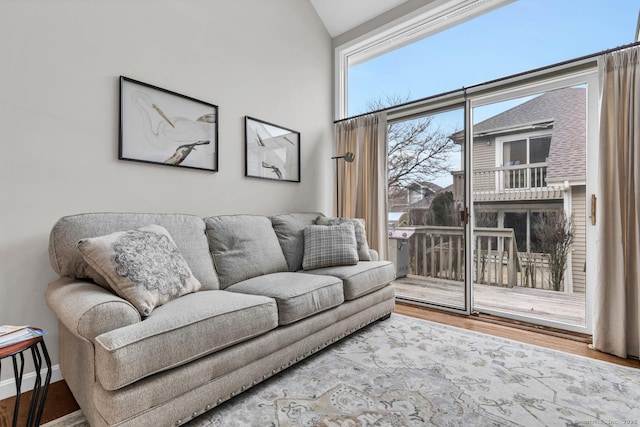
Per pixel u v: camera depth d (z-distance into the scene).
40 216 1.82
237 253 2.33
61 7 1.89
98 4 2.04
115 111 2.11
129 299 1.42
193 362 1.39
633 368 1.93
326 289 2.09
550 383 1.75
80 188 1.97
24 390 1.75
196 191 2.57
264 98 3.13
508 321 2.80
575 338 2.41
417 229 3.41
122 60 2.15
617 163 2.14
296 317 1.85
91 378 1.24
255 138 3.03
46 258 1.84
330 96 3.96
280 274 2.38
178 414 1.32
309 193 3.63
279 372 1.88
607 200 2.20
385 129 3.46
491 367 1.93
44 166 1.83
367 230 3.55
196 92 2.57
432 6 3.15
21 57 1.75
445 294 3.19
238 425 1.41
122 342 1.16
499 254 3.05
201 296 1.70
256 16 3.06
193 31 2.55
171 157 2.39
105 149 2.07
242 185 2.92
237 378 1.55
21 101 1.75
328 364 1.98
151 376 1.25
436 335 2.46
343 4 3.60
